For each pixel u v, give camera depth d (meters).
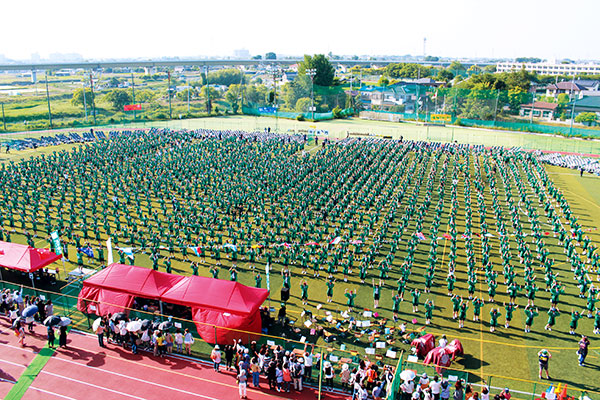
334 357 36.38
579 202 80.69
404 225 66.38
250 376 35.16
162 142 115.12
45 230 64.69
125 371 35.38
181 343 37.69
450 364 37.06
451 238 58.69
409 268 50.75
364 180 86.00
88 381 34.16
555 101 191.75
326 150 107.25
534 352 39.59
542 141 142.25
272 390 33.91
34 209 68.38
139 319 39.53
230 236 57.75
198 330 38.78
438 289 50.47
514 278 53.22
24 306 41.22
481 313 45.84
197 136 128.50
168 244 57.62
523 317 45.22
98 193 78.94
